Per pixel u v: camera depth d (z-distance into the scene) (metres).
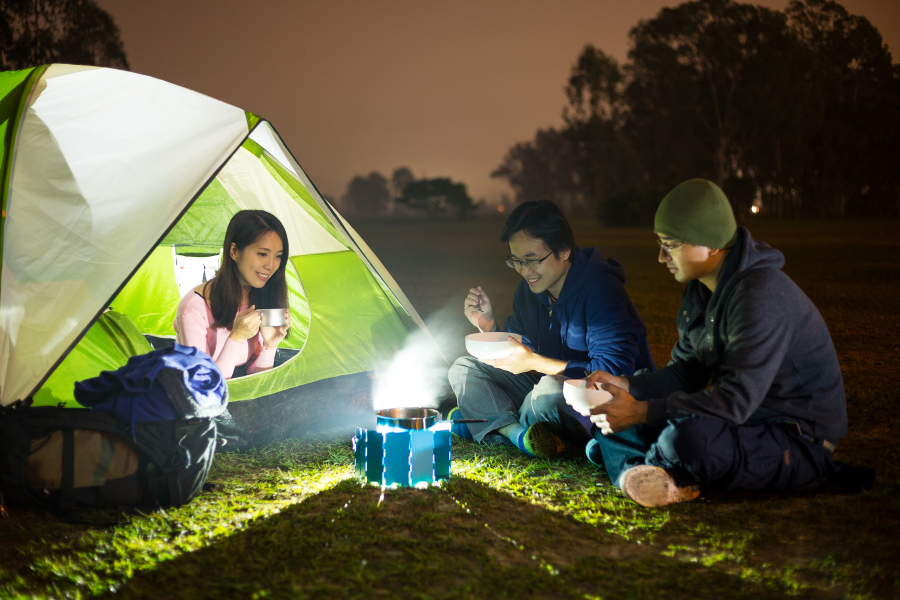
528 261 3.46
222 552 2.37
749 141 63.16
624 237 35.06
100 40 30.42
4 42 28.20
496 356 3.26
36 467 2.66
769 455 2.68
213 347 3.89
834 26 62.50
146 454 2.69
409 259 21.00
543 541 2.48
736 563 2.31
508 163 118.00
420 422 3.01
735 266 2.72
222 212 5.09
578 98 69.19
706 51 61.75
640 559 2.34
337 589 2.13
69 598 2.10
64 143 3.35
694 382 3.03
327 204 3.95
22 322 2.86
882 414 4.13
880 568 2.24
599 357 3.38
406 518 2.67
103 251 3.02
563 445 3.33
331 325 4.31
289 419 3.78
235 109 3.75
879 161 61.72
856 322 8.01
